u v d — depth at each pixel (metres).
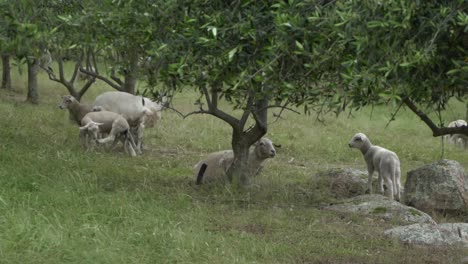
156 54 9.45
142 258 8.72
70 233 9.23
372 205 12.71
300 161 19.36
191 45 9.01
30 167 12.80
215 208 12.07
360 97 7.15
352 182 15.42
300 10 7.55
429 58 6.76
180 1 9.66
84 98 26.95
